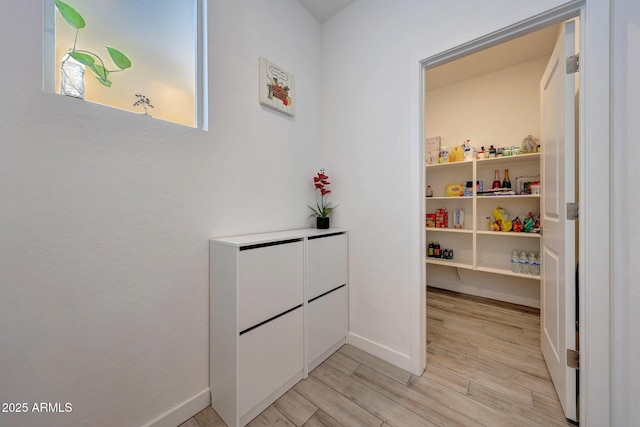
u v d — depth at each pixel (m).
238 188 1.45
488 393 1.33
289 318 1.37
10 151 0.77
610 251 0.98
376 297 1.70
